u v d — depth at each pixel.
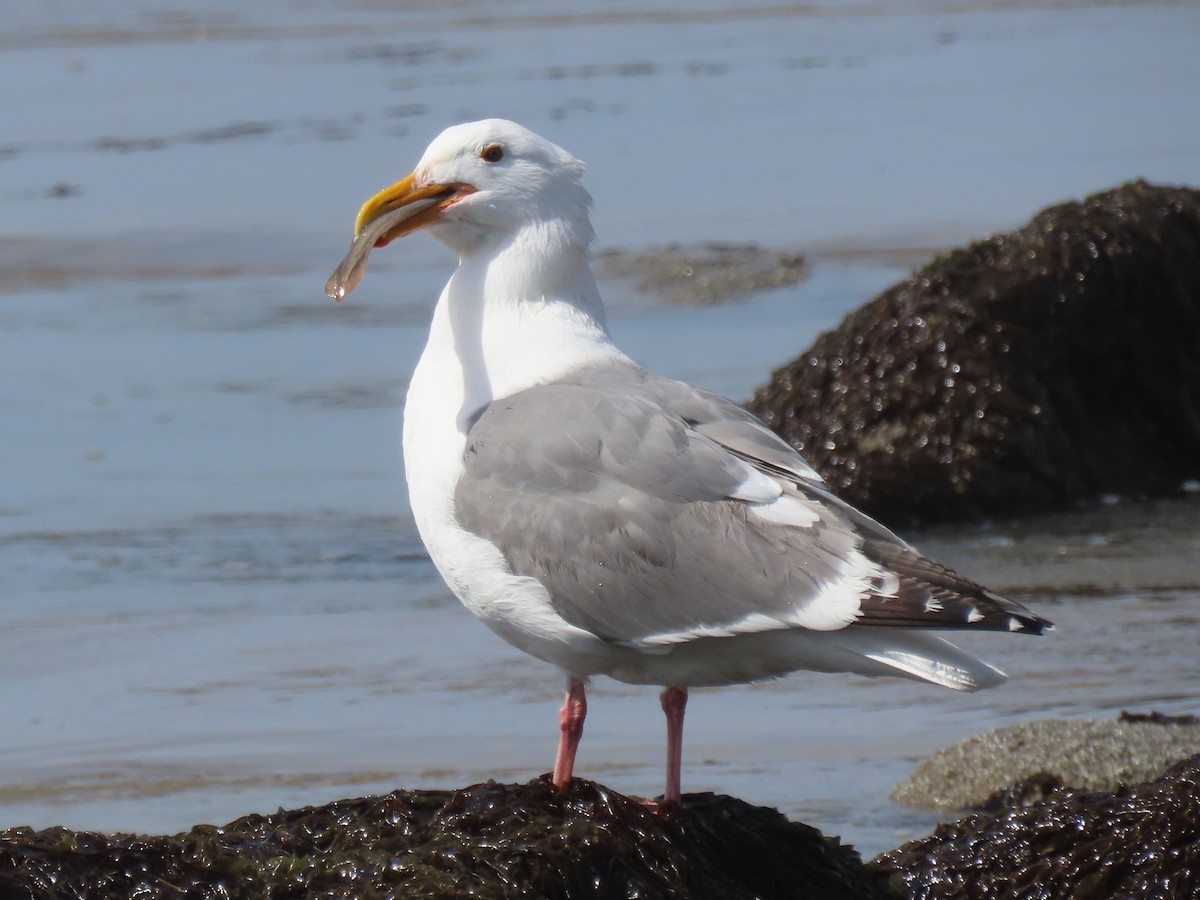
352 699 11.98
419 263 26.17
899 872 8.27
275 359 21.09
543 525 7.87
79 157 34.12
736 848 7.65
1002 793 10.08
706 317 22.97
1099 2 54.19
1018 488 16.61
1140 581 14.23
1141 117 34.09
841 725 11.44
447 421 8.38
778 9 55.94
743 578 7.52
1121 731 10.48
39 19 54.53
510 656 12.86
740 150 32.97
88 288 24.95
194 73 44.44
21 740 11.27
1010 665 12.28
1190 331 17.75
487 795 7.46
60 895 6.79
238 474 17.14
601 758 10.82
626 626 7.74
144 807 10.18
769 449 7.89
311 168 32.53
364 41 50.06
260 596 14.17
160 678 12.38
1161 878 7.86
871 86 39.41
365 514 16.14
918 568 7.30
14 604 13.92
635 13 55.69
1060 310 17.30
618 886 7.07
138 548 15.21
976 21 51.16
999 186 28.97
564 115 37.03
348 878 6.92
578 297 8.63
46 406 19.25
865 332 17.34
